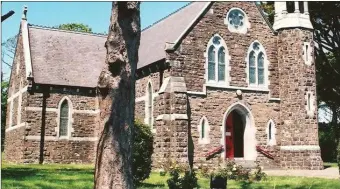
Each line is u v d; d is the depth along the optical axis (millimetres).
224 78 26406
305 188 16203
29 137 29188
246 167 25391
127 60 9234
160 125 23734
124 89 9180
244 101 26688
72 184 15414
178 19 30562
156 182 18000
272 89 27828
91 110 31672
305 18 28281
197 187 15492
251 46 27562
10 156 32969
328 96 38562
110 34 9312
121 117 9094
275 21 29062
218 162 24969
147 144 16953
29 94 29516
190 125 24641
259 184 17562
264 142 26953
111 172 8875
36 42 33438
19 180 16141
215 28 26406
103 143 9039
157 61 25422
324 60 35594
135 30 9352
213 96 25672
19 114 31406
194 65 25266
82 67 33094
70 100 31016
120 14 9250
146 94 27297
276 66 28281
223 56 26609
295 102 27125
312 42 28109
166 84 24125
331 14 32188
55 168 24781
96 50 35688
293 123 26984
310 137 26781
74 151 30703
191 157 24344
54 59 32594
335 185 16984
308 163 26297
